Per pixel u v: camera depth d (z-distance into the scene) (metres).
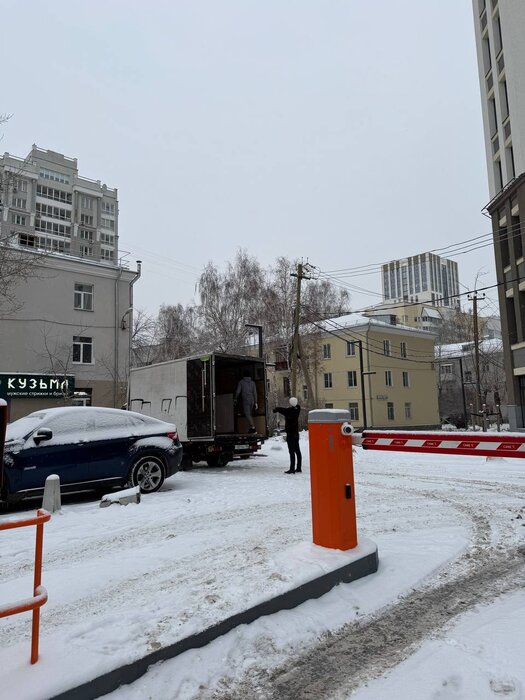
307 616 3.39
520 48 24.12
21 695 2.24
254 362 13.63
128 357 28.19
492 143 27.27
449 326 67.00
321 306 38.44
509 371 25.27
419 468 11.51
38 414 8.77
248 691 2.60
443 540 5.14
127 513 6.98
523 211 23.53
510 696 2.47
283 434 31.39
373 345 43.78
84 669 2.49
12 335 24.36
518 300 24.42
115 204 80.44
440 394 58.91
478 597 3.77
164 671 2.74
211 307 36.25
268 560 4.17
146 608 3.42
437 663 2.81
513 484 8.79
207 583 3.82
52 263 25.97
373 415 42.44
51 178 73.38
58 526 6.32
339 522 4.23
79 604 3.64
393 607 3.62
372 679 2.69
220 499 7.91
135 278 28.86
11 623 3.33
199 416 12.38
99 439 8.44
